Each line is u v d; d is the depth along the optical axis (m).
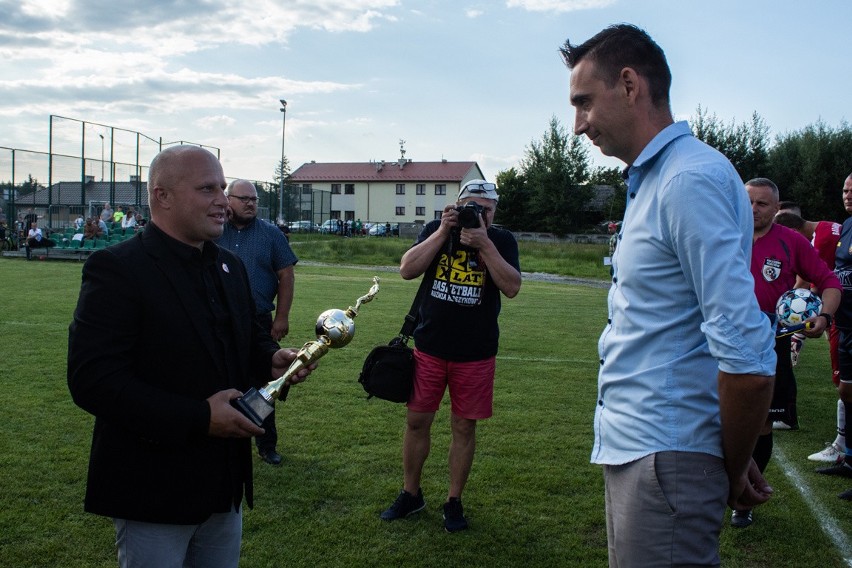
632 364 1.93
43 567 3.22
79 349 1.94
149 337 2.04
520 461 4.79
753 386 1.67
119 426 1.98
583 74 2.01
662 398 1.86
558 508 4.03
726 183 1.78
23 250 26.14
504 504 4.09
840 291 4.09
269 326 5.04
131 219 25.67
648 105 1.96
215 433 1.98
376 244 31.89
